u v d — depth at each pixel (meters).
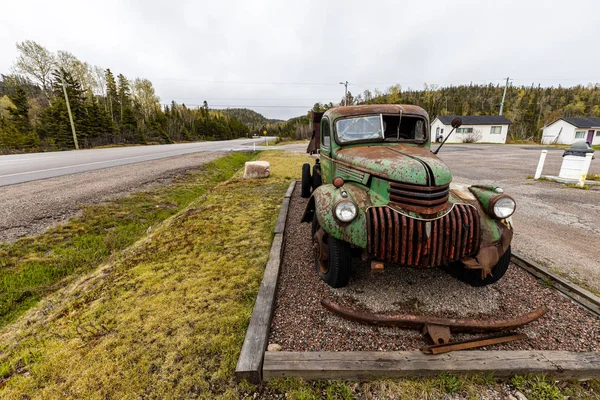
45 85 31.84
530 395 1.66
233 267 3.26
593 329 2.15
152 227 5.15
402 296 2.61
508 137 41.50
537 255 3.46
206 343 2.08
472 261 2.32
